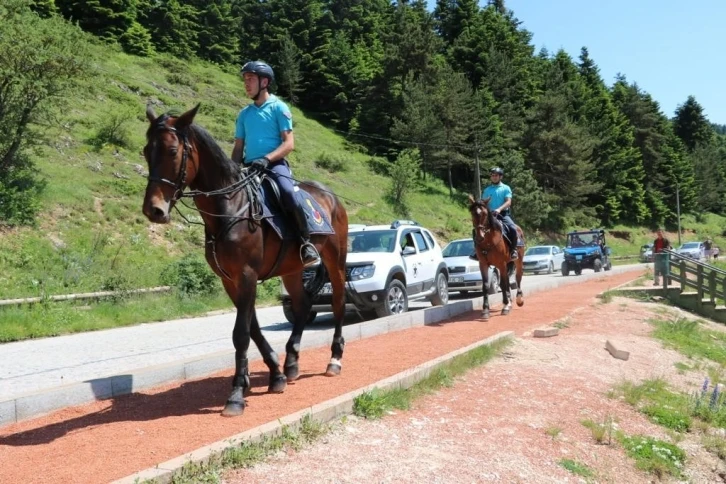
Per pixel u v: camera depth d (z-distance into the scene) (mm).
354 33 93062
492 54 77500
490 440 5762
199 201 5785
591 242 35062
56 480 4102
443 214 52594
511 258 13562
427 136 60844
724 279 18953
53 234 22766
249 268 5871
